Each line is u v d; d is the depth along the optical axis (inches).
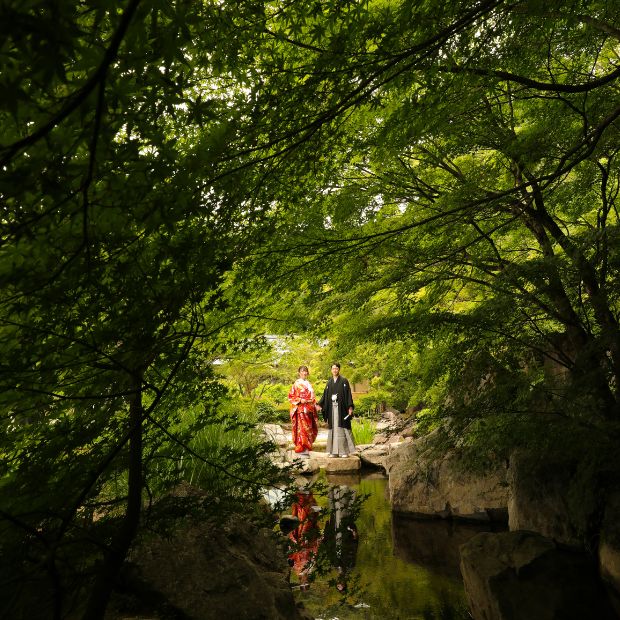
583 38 124.1
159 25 41.0
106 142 37.7
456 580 175.9
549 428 148.3
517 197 165.2
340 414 430.9
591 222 207.3
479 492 248.8
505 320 162.4
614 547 141.5
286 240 115.3
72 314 56.7
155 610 109.9
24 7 28.3
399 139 108.4
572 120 144.2
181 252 55.8
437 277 165.0
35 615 62.5
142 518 81.2
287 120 72.5
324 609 151.8
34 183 36.6
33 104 35.7
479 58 97.7
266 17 70.0
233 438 210.5
